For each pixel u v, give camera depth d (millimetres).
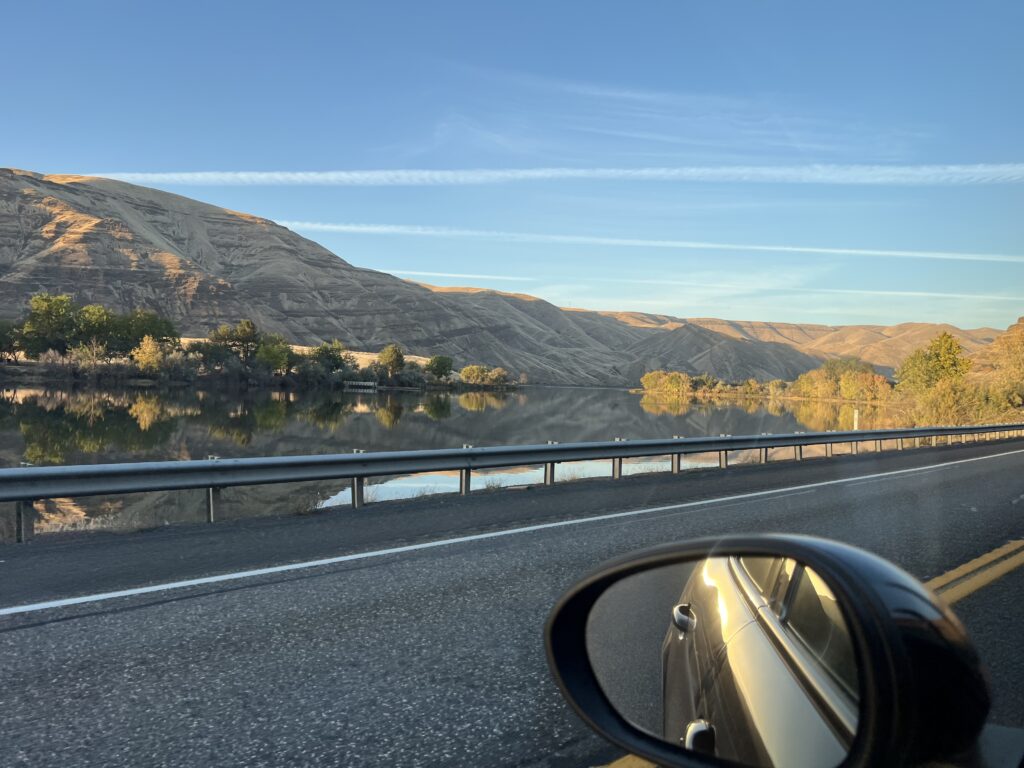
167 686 3955
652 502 10938
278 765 3148
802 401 190375
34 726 3486
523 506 10375
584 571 6504
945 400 46250
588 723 2367
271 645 4594
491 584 6062
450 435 50531
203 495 16828
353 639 4715
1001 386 74562
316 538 7906
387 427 56375
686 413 108812
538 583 6102
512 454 12656
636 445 14812
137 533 8227
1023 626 5070
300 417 66438
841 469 16875
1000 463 18766
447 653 4480
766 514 9953
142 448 35344
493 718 3607
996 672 4219
